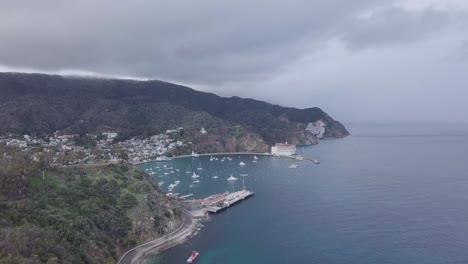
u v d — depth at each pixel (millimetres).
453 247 155625
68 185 176750
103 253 136375
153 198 188375
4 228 112500
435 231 174250
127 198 177250
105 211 161625
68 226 134500
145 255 152750
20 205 133875
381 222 188375
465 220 189625
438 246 157000
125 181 199125
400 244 160000
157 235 168125
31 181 162625
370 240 165000
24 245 104000
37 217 131750
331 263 144125
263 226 187625
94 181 189500
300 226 185750
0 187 145375
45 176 174750
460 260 143625
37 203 145375
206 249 159500
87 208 156375
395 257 147625
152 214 175000
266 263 145125
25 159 189000
